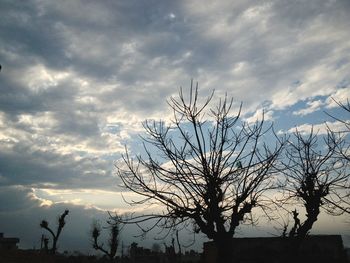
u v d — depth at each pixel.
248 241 28.80
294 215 19.38
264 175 13.24
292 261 18.39
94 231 49.16
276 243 27.95
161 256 56.59
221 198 13.04
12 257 32.03
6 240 51.41
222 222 13.03
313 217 17.08
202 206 13.20
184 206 13.29
